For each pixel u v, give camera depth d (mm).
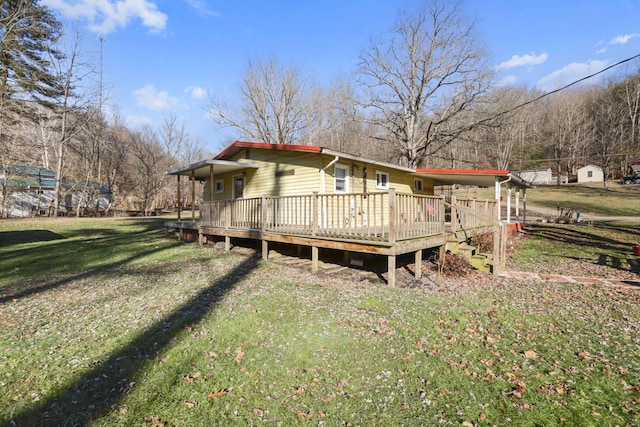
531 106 45188
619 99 42344
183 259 8977
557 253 10602
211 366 3359
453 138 23203
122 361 3430
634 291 6195
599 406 2752
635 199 28984
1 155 20719
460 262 7535
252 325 4352
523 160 41500
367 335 4078
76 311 4879
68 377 3125
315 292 5809
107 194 32406
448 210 15062
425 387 3023
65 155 30094
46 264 8359
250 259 8938
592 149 44906
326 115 33656
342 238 6723
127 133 37156
